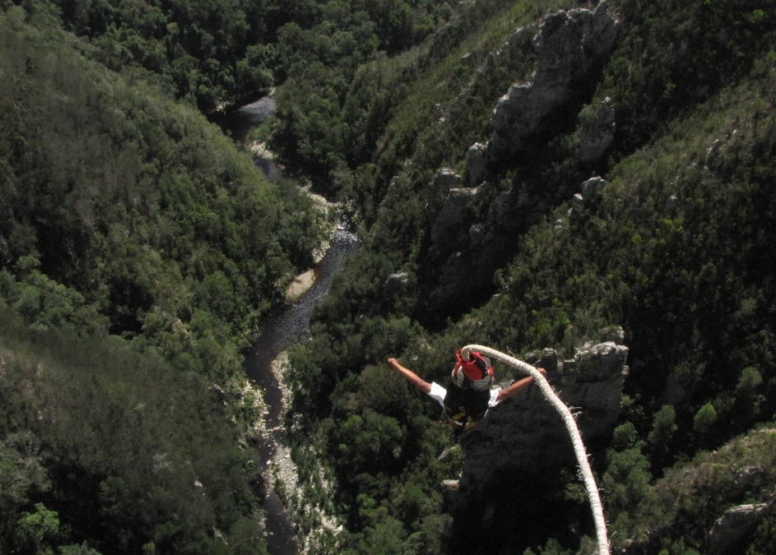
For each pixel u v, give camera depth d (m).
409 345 75.06
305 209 104.25
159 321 78.81
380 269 83.19
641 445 57.88
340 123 118.62
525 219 75.38
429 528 61.28
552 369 56.22
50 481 57.62
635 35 73.62
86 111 87.69
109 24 129.12
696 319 59.03
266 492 70.31
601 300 62.19
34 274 74.19
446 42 108.69
